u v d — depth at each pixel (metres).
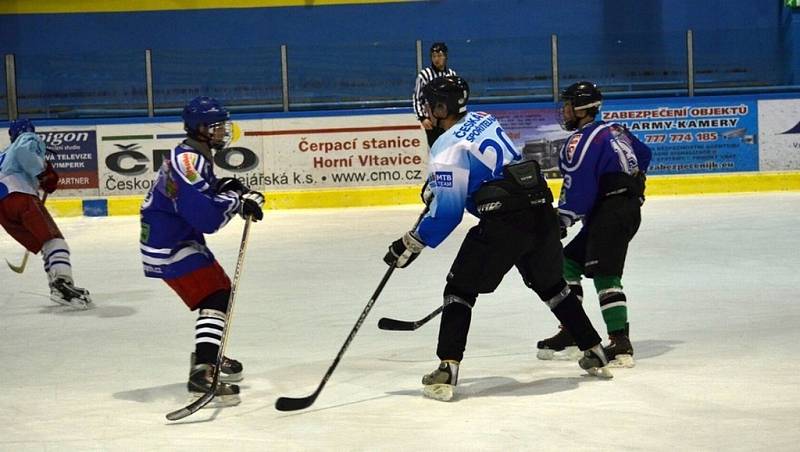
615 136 10.25
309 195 26.27
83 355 11.61
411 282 15.77
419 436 8.01
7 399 9.66
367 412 8.80
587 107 10.18
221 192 9.12
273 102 27.55
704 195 26.30
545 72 27.53
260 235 21.97
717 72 27.73
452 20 32.28
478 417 8.50
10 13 32.22
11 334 12.96
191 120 9.10
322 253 19.12
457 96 9.02
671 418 8.29
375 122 26.33
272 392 9.66
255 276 16.88
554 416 8.45
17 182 14.71
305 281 16.22
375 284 15.73
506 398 9.11
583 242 10.66
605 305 10.20
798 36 27.48
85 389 10.01
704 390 9.13
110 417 8.92
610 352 10.22
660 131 26.69
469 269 9.03
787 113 26.69
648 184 26.52
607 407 8.69
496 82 27.62
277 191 26.38
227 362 10.08
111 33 32.38
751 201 24.59
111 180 26.45
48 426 8.67
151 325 13.29
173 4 32.34
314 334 12.36
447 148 8.91
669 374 9.77
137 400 9.53
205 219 8.98
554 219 9.27
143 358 11.39
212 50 27.48
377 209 25.80
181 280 9.29
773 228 20.14
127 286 16.41
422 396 9.29
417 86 19.50
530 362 10.56
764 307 13.08
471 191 9.11
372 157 26.36
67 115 27.33
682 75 27.72
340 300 14.54
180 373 10.64
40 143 14.70
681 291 14.39
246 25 32.47
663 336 11.62
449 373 9.09
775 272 15.66
